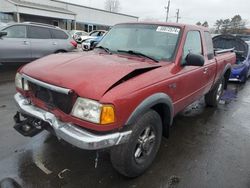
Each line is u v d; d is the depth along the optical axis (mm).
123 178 2912
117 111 2303
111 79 2439
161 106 3127
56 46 9367
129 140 2564
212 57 4750
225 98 6934
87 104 2279
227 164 3371
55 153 3299
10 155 3189
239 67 8852
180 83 3299
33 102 2844
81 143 2287
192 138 4113
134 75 2689
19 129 2951
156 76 2838
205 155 3568
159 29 3646
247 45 9523
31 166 3000
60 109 2506
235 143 4039
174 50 3357
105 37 4113
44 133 3805
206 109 5762
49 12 34125
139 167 2867
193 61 3215
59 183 2756
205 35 4426
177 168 3189
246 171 3229
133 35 3734
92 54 3355
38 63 3055
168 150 3631
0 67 9055
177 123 4758
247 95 7504
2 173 2838
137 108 2506
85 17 43344
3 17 29766
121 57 3275
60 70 2670
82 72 2559
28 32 8586
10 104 5102
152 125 2895
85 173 2947
